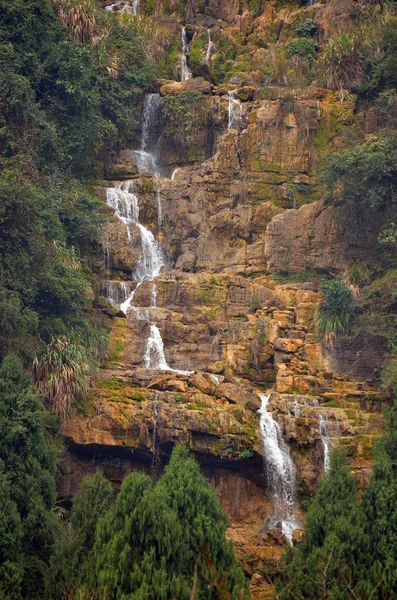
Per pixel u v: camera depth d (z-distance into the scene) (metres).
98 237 58.62
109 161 65.25
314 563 38.84
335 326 55.69
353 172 59.59
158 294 57.88
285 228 61.22
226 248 62.19
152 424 48.44
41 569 40.16
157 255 61.41
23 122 56.72
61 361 48.56
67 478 47.91
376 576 38.75
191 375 51.00
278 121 65.25
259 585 43.53
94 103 62.72
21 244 50.53
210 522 39.50
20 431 42.34
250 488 49.44
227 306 57.97
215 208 63.38
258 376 55.41
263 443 49.34
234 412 49.34
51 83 61.41
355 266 58.84
